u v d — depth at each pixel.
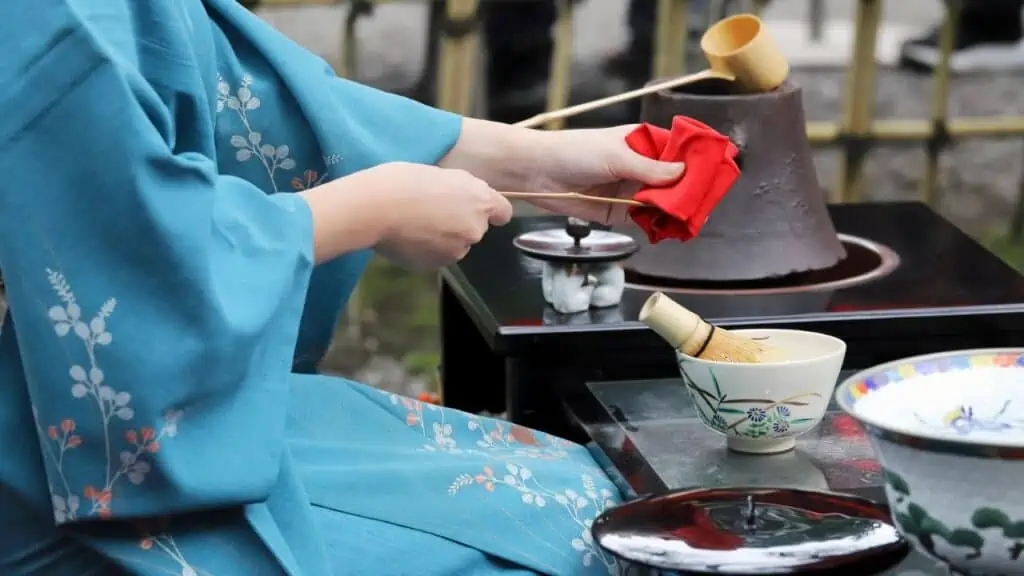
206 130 3.47
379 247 3.59
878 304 4.48
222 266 3.13
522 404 4.38
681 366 3.79
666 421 4.09
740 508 3.26
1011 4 10.91
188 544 3.22
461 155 4.28
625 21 11.48
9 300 3.09
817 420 3.76
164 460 3.05
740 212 4.78
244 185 3.27
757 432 3.72
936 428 2.97
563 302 4.45
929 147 9.40
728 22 4.79
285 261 3.20
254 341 3.12
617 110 10.93
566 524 3.58
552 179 4.29
